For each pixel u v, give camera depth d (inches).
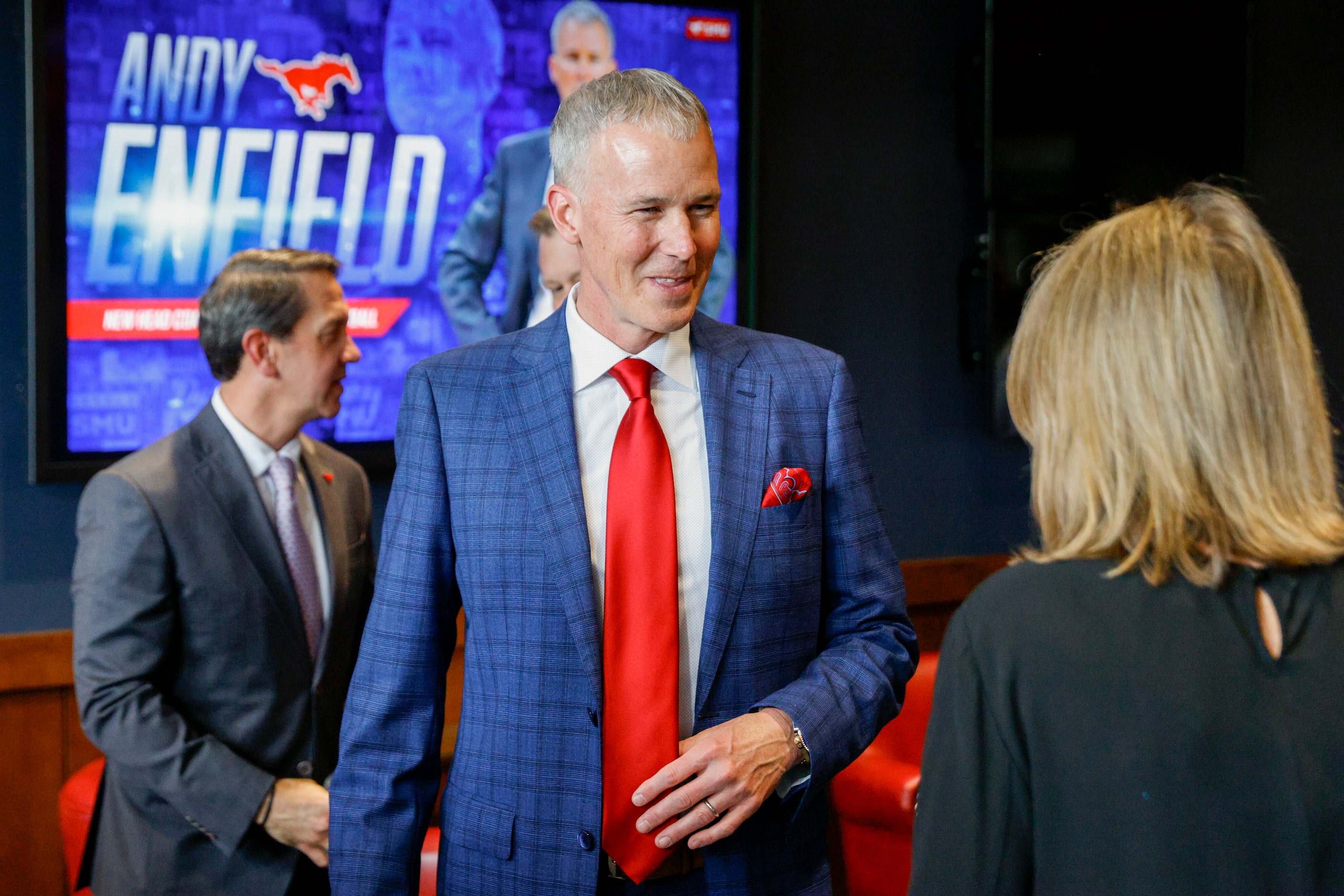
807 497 52.8
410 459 53.8
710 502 51.5
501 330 109.2
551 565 50.0
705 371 53.2
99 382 96.3
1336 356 146.3
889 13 125.8
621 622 49.2
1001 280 124.5
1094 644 33.7
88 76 94.0
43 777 98.3
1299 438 34.5
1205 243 35.3
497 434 52.3
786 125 121.4
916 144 128.0
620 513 50.0
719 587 49.9
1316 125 145.2
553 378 52.6
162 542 63.8
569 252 109.7
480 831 50.3
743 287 116.4
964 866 33.8
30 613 97.9
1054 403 36.5
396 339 105.5
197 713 65.7
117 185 95.6
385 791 50.4
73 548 99.1
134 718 61.9
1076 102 125.7
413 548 52.6
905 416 128.9
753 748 46.2
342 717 71.2
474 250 107.7
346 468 76.6
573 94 50.8
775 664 51.4
